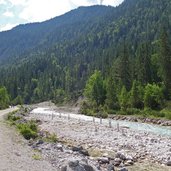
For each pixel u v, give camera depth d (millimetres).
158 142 33375
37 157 21969
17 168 18469
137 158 26000
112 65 118938
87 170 18766
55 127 48000
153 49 108500
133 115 73062
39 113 90625
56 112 101000
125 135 38656
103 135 38750
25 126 38281
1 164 19000
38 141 28906
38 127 47094
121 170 21094
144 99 78312
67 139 35312
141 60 95188
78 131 42938
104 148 30125
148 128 50750
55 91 189875
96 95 102875
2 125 42344
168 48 83812
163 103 76500
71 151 25891
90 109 94875
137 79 94812
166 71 82000
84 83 185625
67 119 64625
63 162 20859
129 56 107250
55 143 29766
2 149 23578
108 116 76312
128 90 95438
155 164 24281
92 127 47969
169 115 63594
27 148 25500
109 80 93875
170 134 42281
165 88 81062
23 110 97750
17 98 166250
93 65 191000
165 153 27781
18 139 30219
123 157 25188
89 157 24766
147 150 29016
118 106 87500
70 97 146000
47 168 19172
